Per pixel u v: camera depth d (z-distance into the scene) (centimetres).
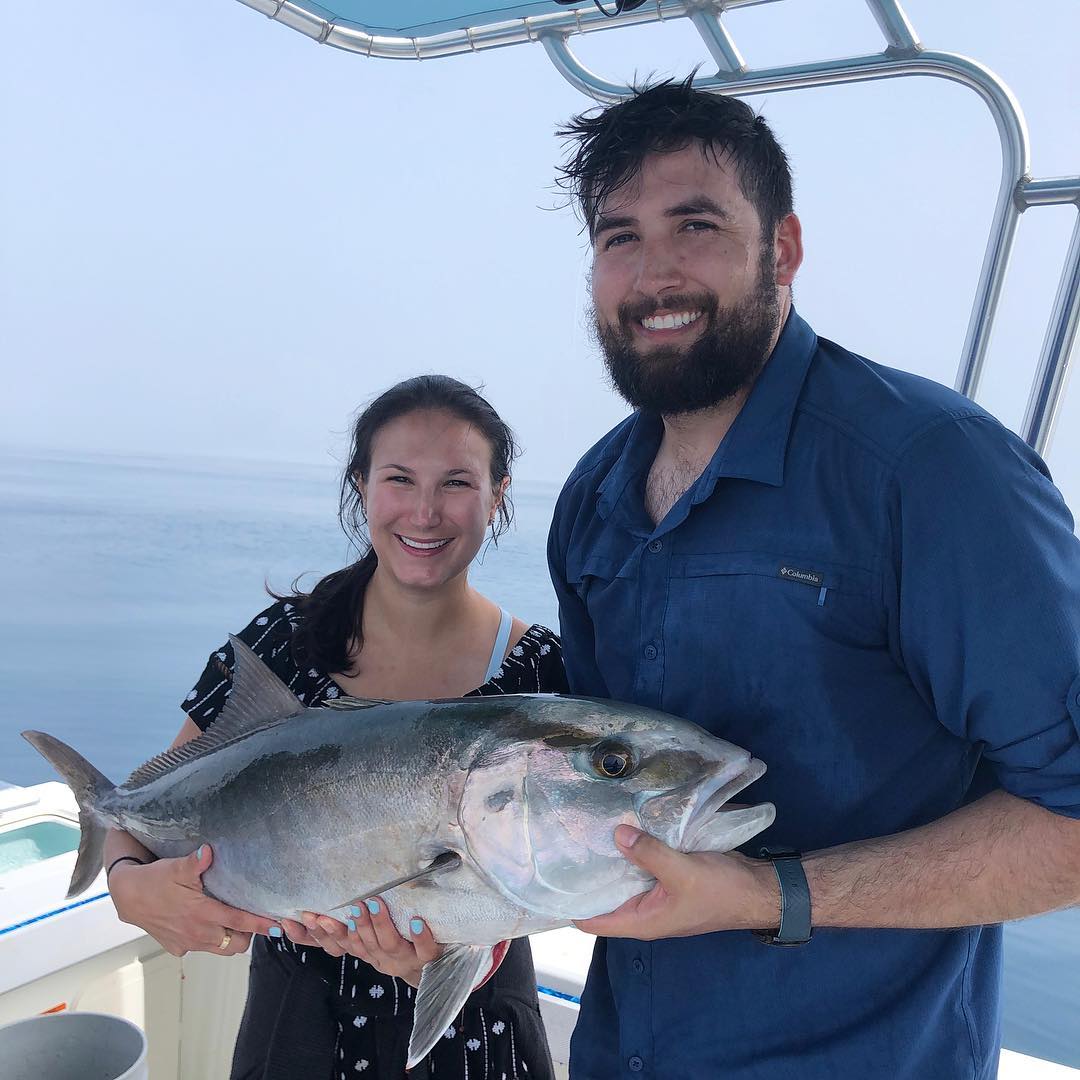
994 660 120
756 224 141
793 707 137
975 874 120
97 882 245
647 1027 148
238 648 173
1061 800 116
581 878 133
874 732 135
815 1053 137
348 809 148
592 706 141
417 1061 139
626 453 161
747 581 138
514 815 136
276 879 155
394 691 195
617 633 157
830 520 134
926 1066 137
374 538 190
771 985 139
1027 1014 548
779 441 139
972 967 142
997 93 222
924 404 132
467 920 142
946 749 138
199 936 167
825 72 231
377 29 252
